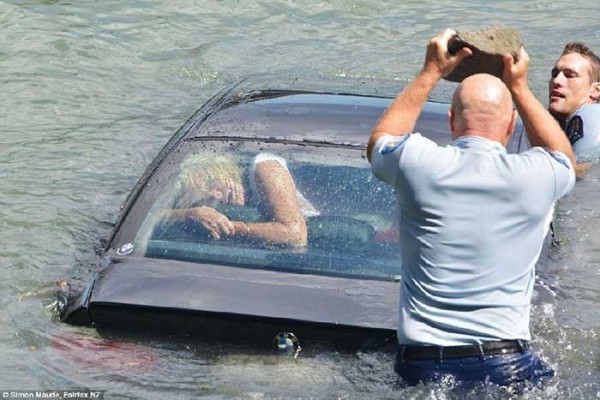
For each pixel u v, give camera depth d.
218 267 18.20
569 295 20.03
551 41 41.66
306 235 18.73
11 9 43.22
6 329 18.86
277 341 17.06
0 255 23.52
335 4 45.44
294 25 43.44
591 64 30.28
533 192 16.06
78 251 24.06
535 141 16.73
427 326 16.17
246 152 20.41
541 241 16.45
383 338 16.91
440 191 16.02
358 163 20.11
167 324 17.34
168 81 38.12
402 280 16.62
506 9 45.72
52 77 37.88
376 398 16.20
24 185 28.62
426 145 16.17
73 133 33.19
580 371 17.23
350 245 18.58
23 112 34.91
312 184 19.62
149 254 18.64
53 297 20.22
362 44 41.66
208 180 19.86
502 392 15.96
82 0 45.12
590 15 44.91
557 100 30.09
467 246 16.05
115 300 17.44
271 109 22.17
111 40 41.06
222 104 23.02
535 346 17.98
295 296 17.42
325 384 16.58
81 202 27.50
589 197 26.58
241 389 16.61
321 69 39.03
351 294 17.53
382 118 16.64
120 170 30.17
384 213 19.14
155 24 42.78
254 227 18.92
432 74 16.56
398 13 44.91
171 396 16.53
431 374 16.12
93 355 17.38
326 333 16.95
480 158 16.12
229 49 40.91
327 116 21.70
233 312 16.98
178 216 19.34
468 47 16.52
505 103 16.42
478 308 16.12
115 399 16.52
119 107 35.69
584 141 29.28
